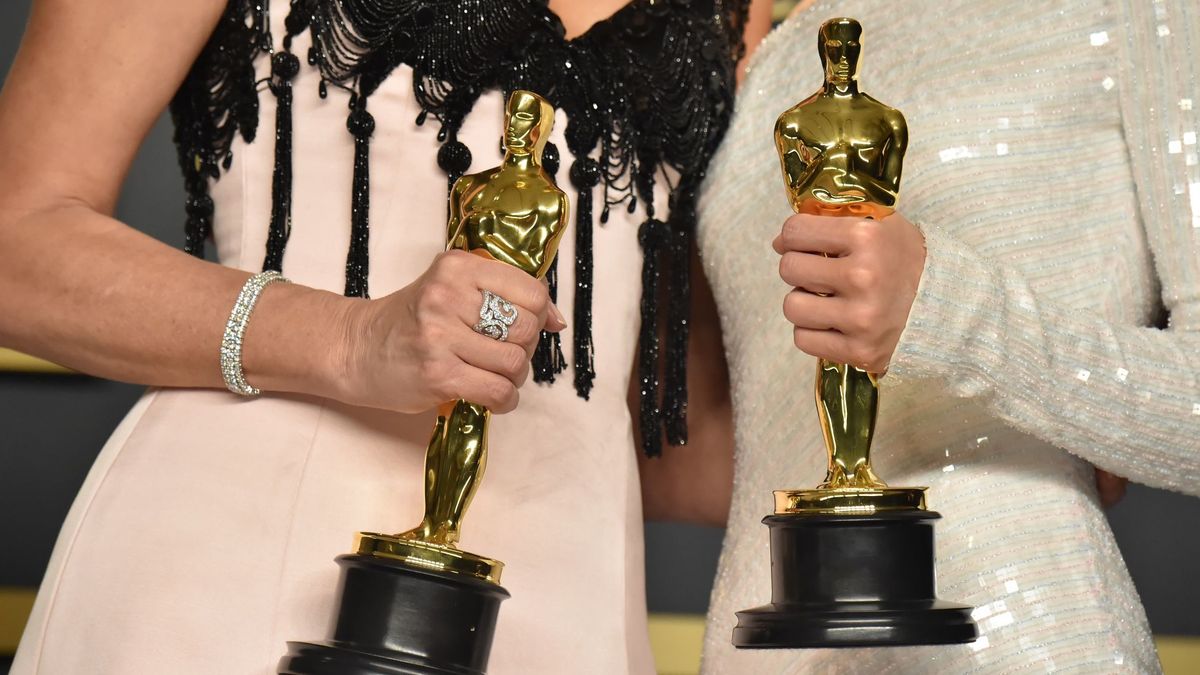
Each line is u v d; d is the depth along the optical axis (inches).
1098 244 143.3
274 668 127.6
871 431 118.2
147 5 136.3
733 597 161.0
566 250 148.6
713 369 175.2
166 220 272.7
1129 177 143.8
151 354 130.6
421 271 140.2
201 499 131.1
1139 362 131.8
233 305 129.2
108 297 130.2
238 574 129.2
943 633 106.4
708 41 159.0
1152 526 265.4
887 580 108.0
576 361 146.2
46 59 136.3
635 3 153.3
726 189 162.7
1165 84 141.4
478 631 107.3
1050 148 145.3
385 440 136.7
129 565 129.5
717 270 165.8
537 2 146.9
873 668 144.5
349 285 138.1
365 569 106.0
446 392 115.3
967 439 144.4
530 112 118.5
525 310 116.0
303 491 132.5
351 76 141.5
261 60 141.9
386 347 120.1
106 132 135.8
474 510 138.6
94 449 270.7
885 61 154.8
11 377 270.5
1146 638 141.9
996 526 140.7
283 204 140.2
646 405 157.4
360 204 139.5
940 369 121.8
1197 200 138.6
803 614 107.7
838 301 117.3
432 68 142.6
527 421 142.8
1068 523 141.3
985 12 149.3
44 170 134.2
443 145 142.1
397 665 103.5
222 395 136.1
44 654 130.6
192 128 144.0
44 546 267.7
